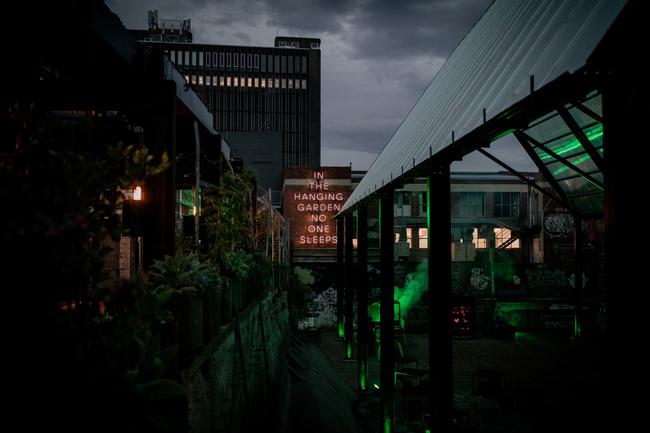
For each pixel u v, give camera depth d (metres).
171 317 3.59
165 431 3.14
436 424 8.12
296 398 11.72
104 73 5.29
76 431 2.49
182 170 8.89
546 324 28.28
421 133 10.49
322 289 30.80
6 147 3.18
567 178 18.11
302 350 17.81
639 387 3.39
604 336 3.64
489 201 34.56
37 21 4.14
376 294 29.92
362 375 16.33
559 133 15.66
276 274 18.64
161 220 5.02
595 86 4.03
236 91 70.06
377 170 15.52
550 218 33.38
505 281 29.98
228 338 6.49
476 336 27.23
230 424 6.25
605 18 3.81
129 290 2.58
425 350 23.58
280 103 70.69
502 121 5.63
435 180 8.53
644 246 3.40
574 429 11.98
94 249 2.67
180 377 4.02
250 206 10.96
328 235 34.75
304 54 71.50
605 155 3.70
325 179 35.12
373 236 31.95
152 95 5.13
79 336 2.56
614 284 3.54
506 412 13.71
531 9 7.11
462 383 17.38
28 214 2.43
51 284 2.48
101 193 3.11
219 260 7.56
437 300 8.34
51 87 5.02
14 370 2.40
